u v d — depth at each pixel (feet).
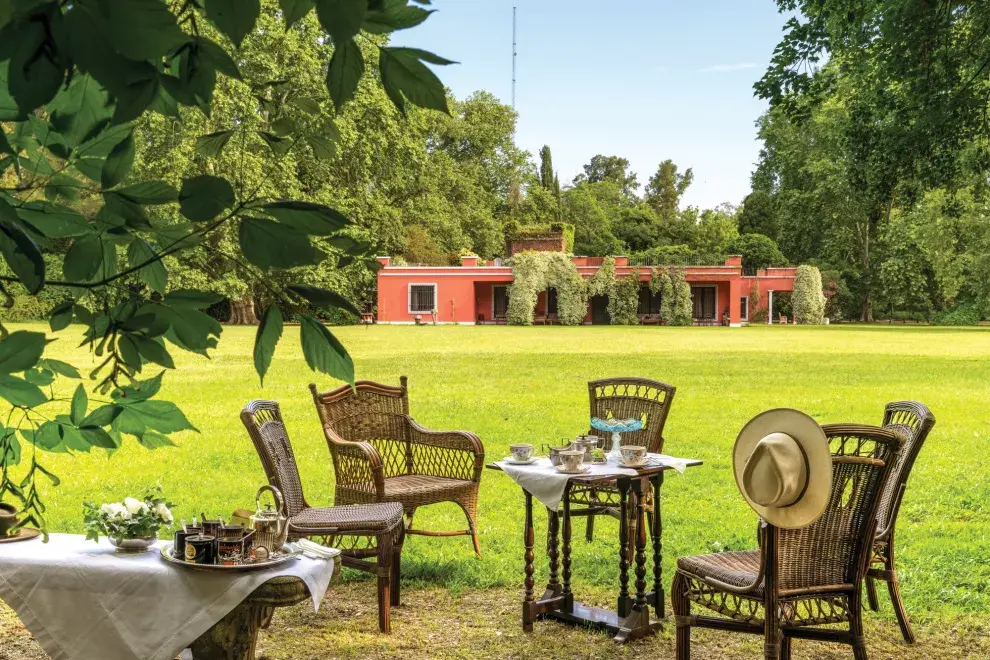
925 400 43.32
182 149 80.79
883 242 163.94
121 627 10.98
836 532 11.35
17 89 2.54
